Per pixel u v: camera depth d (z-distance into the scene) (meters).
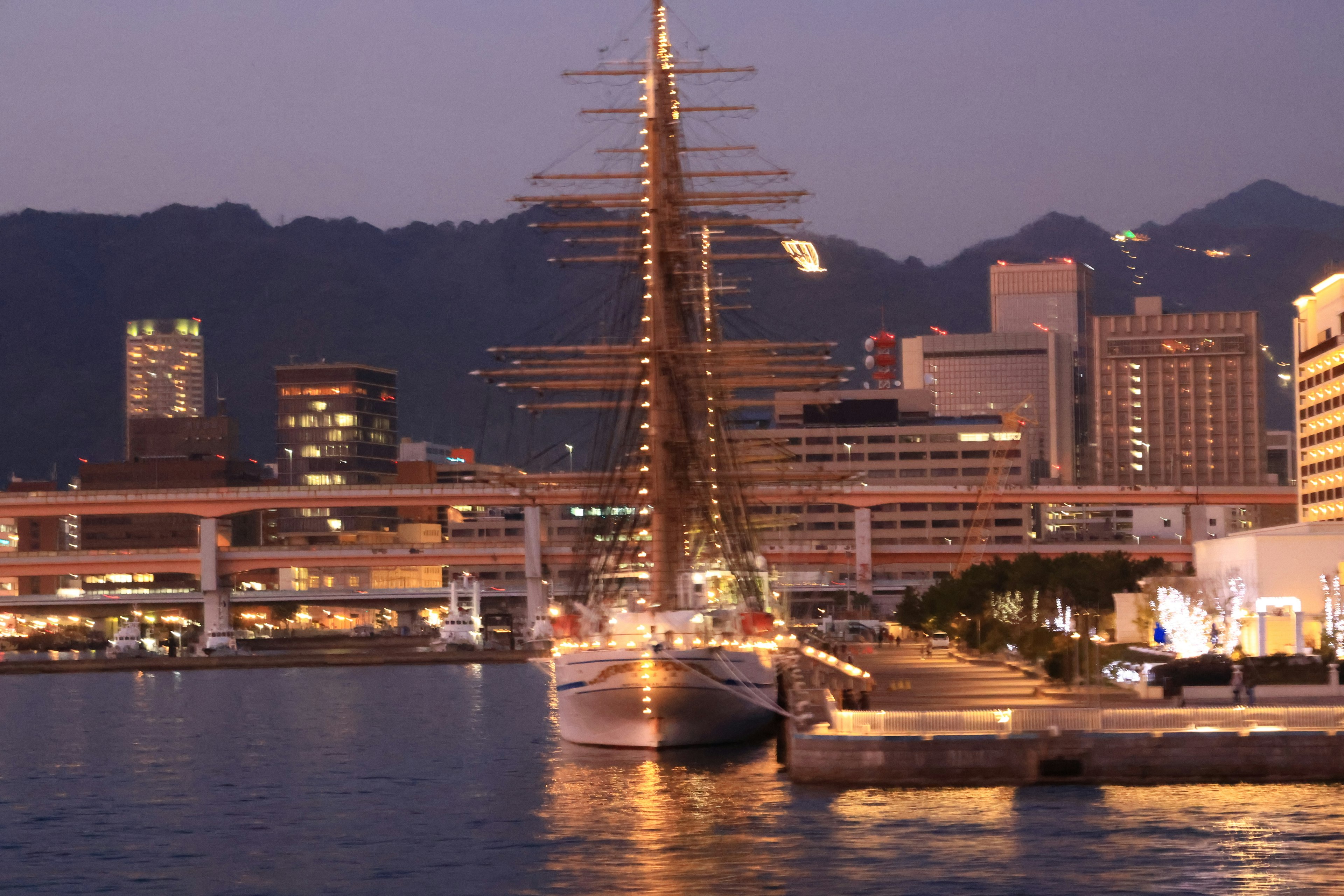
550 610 141.62
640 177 151.38
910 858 79.38
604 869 81.56
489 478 154.88
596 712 130.62
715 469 158.00
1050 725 95.81
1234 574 166.00
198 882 83.12
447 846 90.38
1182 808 87.62
